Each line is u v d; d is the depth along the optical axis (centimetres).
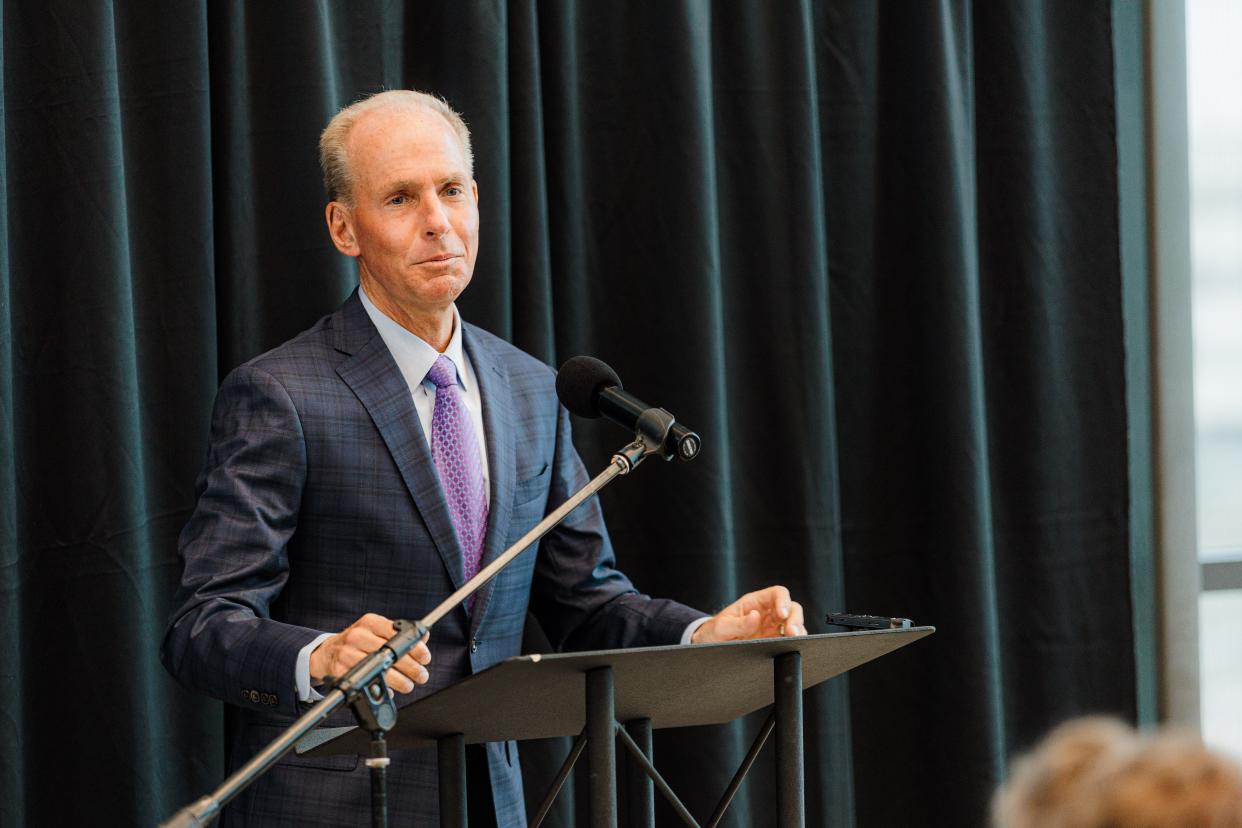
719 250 904
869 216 941
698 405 866
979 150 966
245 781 427
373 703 450
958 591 916
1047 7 972
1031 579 956
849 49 941
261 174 799
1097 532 964
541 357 843
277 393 633
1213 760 208
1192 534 1010
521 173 844
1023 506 959
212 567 608
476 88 827
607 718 463
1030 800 222
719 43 912
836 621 570
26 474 745
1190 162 1057
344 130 673
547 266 852
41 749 738
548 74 867
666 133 876
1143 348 1020
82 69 744
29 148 748
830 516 900
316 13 799
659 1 880
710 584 861
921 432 932
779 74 909
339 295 798
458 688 444
